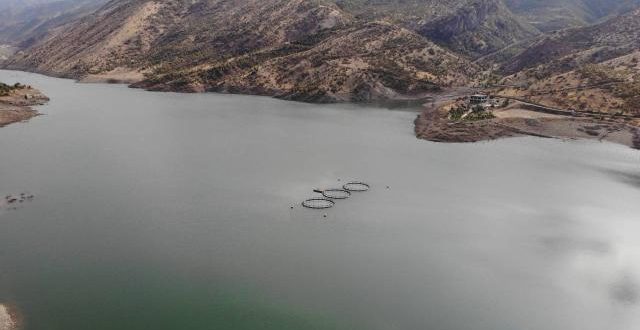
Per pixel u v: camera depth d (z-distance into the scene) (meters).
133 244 91.25
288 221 102.62
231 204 111.19
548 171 142.25
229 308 72.62
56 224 99.31
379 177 132.75
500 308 74.81
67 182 124.81
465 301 76.25
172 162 144.00
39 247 89.50
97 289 76.56
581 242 96.44
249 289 77.50
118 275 80.62
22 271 81.31
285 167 139.88
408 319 71.56
